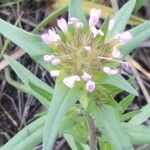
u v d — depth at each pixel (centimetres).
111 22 6
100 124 6
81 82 6
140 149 10
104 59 6
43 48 6
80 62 6
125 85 6
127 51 7
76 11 7
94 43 6
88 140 8
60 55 6
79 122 7
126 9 7
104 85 6
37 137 7
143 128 8
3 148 7
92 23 6
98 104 6
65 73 6
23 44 7
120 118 7
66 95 6
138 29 7
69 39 6
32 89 7
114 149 6
